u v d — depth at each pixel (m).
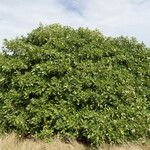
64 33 14.19
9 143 11.95
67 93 12.69
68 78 12.77
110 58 13.88
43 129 12.48
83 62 13.28
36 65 12.93
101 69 13.21
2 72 13.71
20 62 13.30
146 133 13.30
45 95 12.70
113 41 14.88
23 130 12.77
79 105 12.71
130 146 12.45
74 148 11.81
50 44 13.66
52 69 12.84
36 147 11.72
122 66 14.22
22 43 13.93
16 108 13.09
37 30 14.55
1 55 14.20
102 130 12.14
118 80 13.37
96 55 13.64
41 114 12.49
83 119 12.37
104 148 12.11
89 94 12.55
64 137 12.32
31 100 12.65
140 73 14.40
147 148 12.79
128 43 15.14
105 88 12.84
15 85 13.23
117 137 12.34
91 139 12.07
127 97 13.20
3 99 13.46
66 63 13.03
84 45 13.86
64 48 13.55
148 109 14.06
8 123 13.28
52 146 11.73
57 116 12.40
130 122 12.90
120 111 12.79
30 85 12.77
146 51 15.11
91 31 14.53
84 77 12.82
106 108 12.77
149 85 14.53
